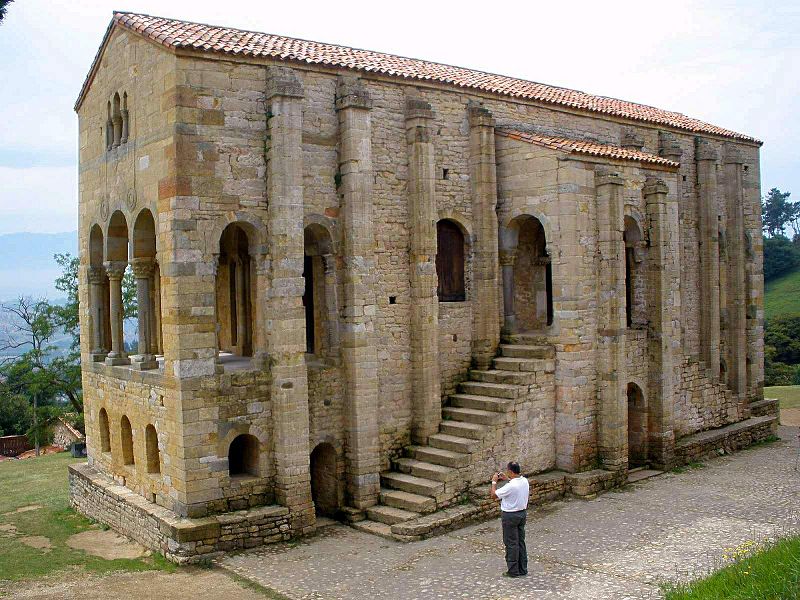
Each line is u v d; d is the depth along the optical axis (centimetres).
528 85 2773
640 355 2462
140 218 1969
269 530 1778
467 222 2345
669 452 2488
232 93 1808
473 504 1964
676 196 2595
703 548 1639
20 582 1570
